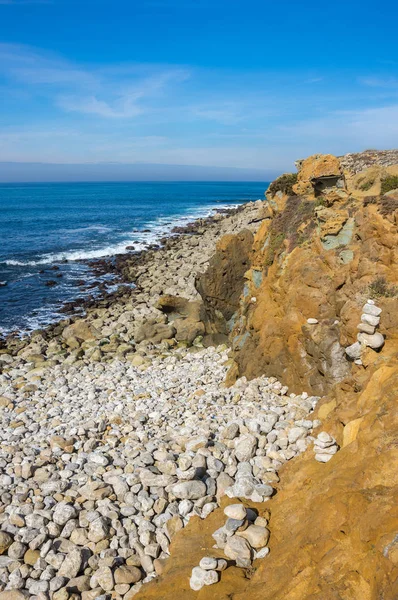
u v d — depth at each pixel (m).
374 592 5.59
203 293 25.08
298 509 8.45
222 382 18.88
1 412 17.62
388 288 13.09
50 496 10.86
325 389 13.90
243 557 7.80
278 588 6.76
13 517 9.99
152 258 53.03
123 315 31.94
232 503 9.60
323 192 17.23
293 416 13.01
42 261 52.47
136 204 140.50
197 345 26.47
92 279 44.97
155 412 15.84
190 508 9.95
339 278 14.43
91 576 8.74
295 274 16.16
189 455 11.70
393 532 6.05
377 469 7.67
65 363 24.33
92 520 9.90
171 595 7.52
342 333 13.58
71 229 79.44
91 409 17.41
